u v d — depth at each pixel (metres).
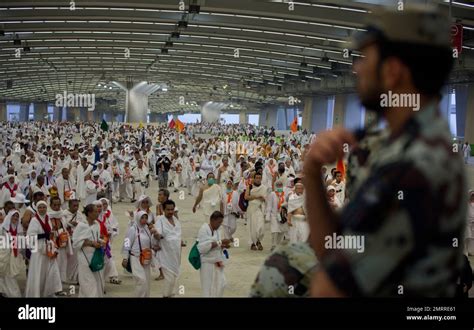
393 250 0.88
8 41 39.25
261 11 25.77
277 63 45.25
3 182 17.48
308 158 1.14
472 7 19.47
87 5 26.08
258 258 13.61
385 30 0.96
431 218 0.87
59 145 34.44
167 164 24.25
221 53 41.41
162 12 30.30
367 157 0.98
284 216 13.65
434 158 0.88
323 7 25.47
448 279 0.92
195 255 8.95
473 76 31.77
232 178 20.12
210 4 25.89
